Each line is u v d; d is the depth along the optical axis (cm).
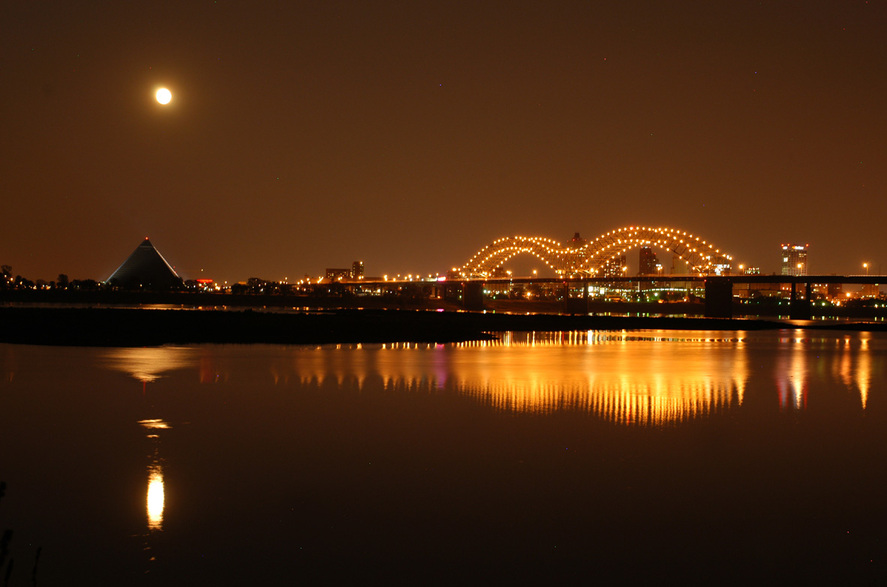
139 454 1925
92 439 2088
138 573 1207
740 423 2483
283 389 3131
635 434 2262
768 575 1230
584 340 7594
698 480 1742
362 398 2920
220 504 1531
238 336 6319
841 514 1512
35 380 3278
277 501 1555
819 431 2347
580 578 1213
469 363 4603
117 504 1524
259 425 2327
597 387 3434
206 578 1193
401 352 5356
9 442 2039
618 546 1339
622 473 1795
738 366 4688
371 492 1622
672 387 3469
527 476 1761
